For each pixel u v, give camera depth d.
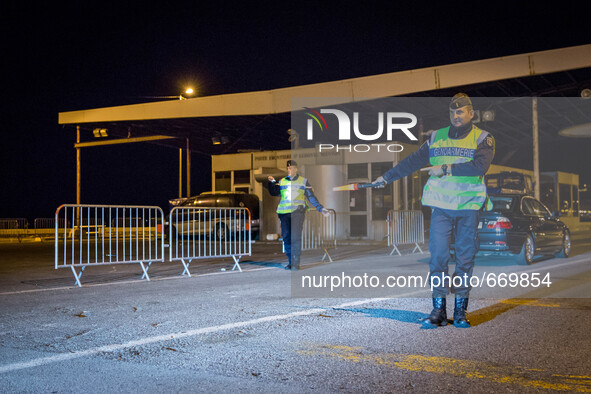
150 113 26.81
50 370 3.73
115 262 8.85
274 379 3.49
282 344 4.40
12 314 5.83
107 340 4.59
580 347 4.25
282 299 6.76
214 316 5.63
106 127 30.41
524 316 5.53
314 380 3.46
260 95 24.77
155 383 3.42
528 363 3.81
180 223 22.06
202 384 3.40
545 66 19.95
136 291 7.59
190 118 26.69
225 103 25.30
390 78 22.28
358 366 3.76
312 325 5.14
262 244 19.84
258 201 22.08
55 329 5.05
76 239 27.91
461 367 3.72
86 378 3.54
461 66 21.17
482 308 6.02
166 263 12.39
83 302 6.62
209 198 21.41
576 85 22.27
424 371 3.64
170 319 5.49
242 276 9.40
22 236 29.88
